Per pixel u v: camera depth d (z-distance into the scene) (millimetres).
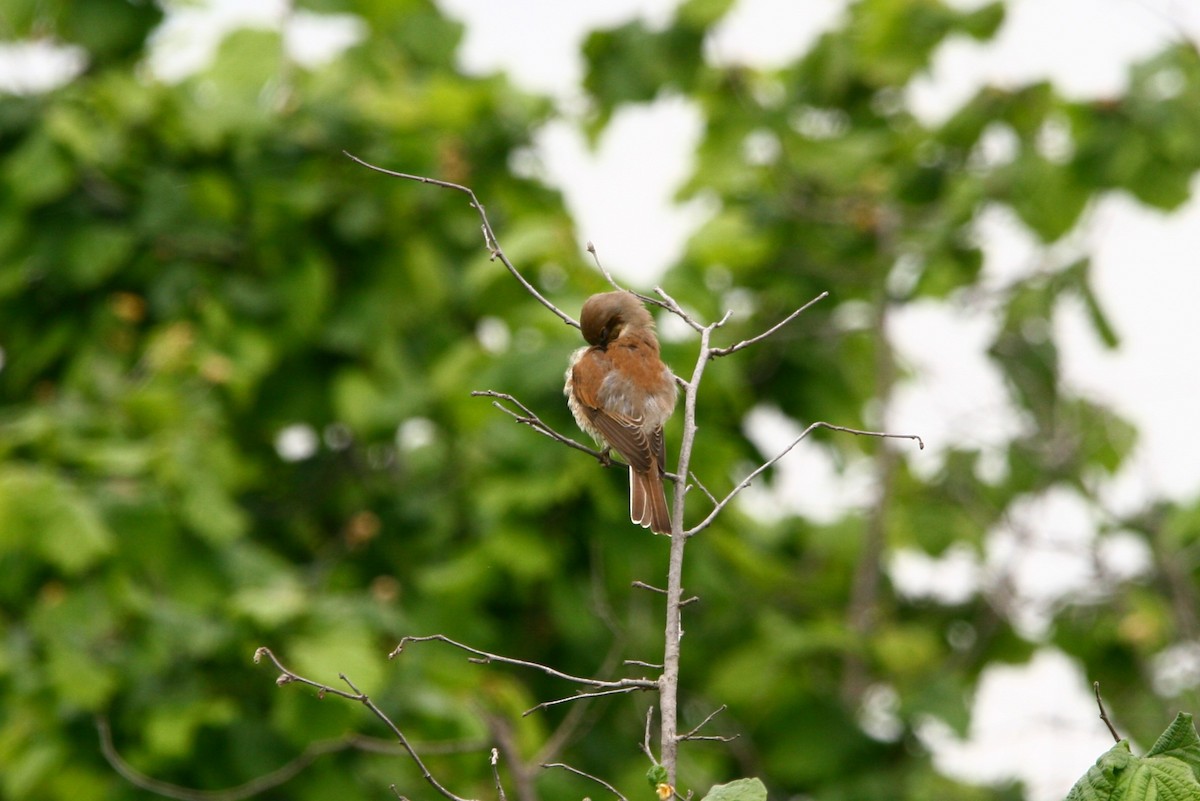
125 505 12641
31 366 14992
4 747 12078
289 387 15633
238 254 15461
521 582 13570
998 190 17859
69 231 14977
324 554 15492
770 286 17969
